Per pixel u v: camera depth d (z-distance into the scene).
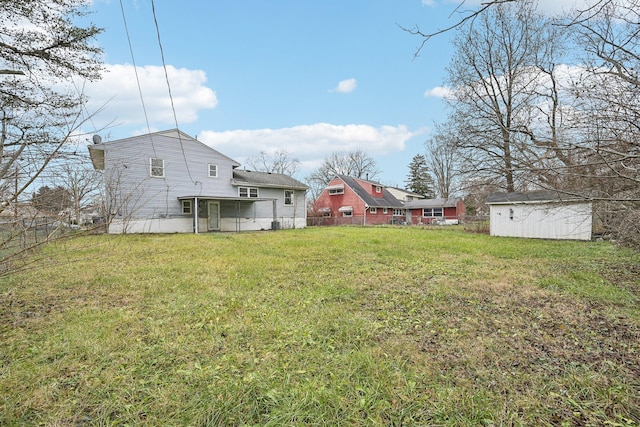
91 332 3.27
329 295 4.66
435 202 33.78
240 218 20.64
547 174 3.39
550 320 3.60
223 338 3.12
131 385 2.28
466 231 18.17
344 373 2.42
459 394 2.14
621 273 6.04
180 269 6.64
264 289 5.04
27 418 1.94
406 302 4.34
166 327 3.42
